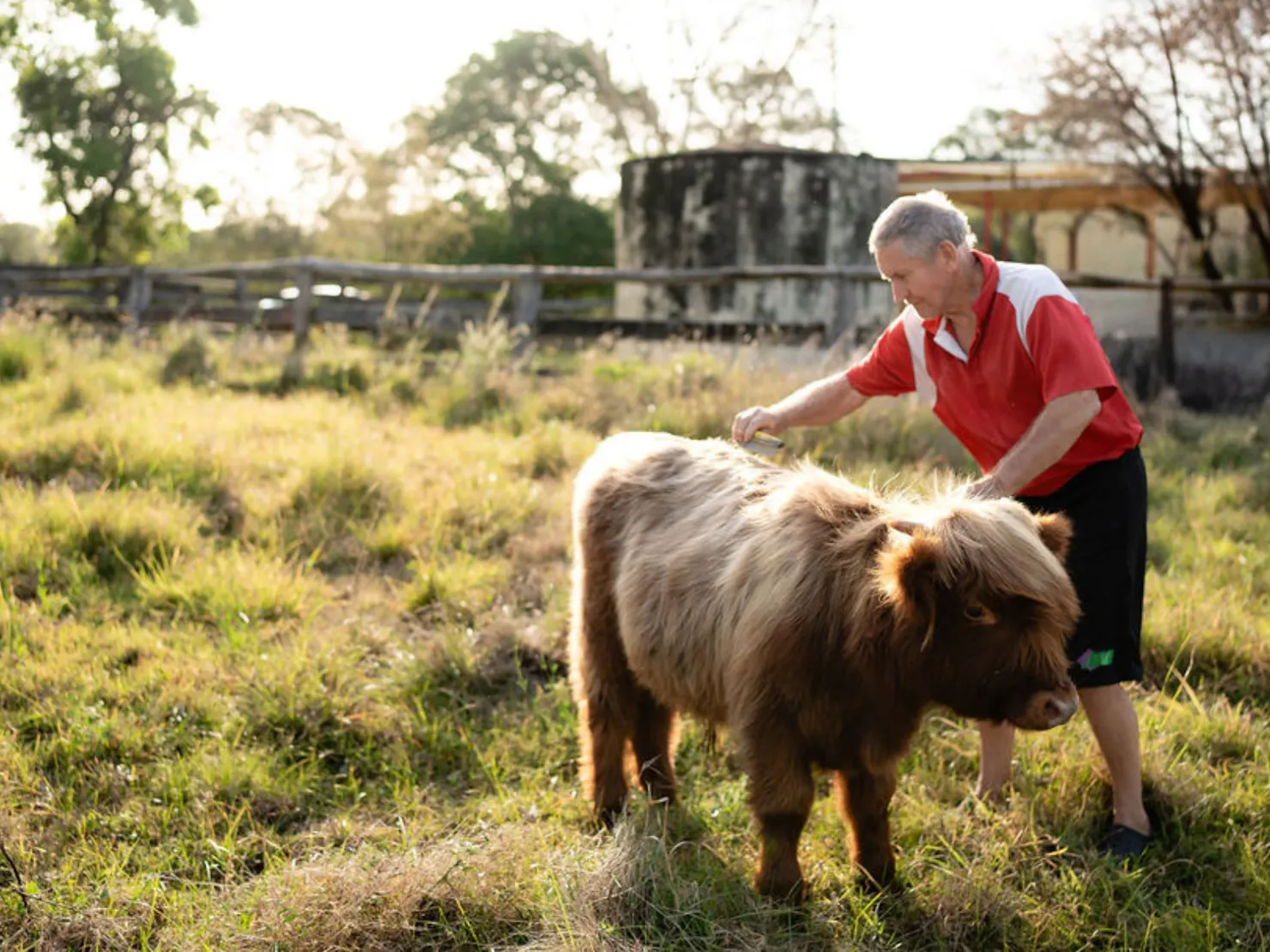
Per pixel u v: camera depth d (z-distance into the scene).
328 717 4.40
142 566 5.68
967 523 2.85
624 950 2.92
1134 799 3.79
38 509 6.06
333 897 3.10
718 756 4.29
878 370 4.08
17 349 10.98
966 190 23.06
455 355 12.02
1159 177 18.75
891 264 3.47
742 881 3.40
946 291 3.48
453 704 4.63
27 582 5.45
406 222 40.06
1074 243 27.98
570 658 4.23
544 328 14.00
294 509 6.73
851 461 8.10
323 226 42.88
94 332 14.59
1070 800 3.90
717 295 16.03
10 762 3.89
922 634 2.92
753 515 3.42
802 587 3.12
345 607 5.53
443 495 6.97
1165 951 3.19
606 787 3.91
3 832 3.47
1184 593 5.66
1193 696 4.50
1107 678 3.66
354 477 7.17
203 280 18.23
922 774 4.10
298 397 10.51
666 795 3.99
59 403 9.07
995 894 3.32
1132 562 3.65
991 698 2.88
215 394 10.53
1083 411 3.33
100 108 35.22
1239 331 14.53
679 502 3.74
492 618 5.41
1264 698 4.84
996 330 3.50
